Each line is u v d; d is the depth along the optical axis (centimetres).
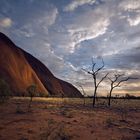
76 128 1123
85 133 997
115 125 1346
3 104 2609
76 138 872
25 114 1638
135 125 1418
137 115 2189
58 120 1394
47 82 16738
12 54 12681
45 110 2144
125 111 2712
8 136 846
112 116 1967
